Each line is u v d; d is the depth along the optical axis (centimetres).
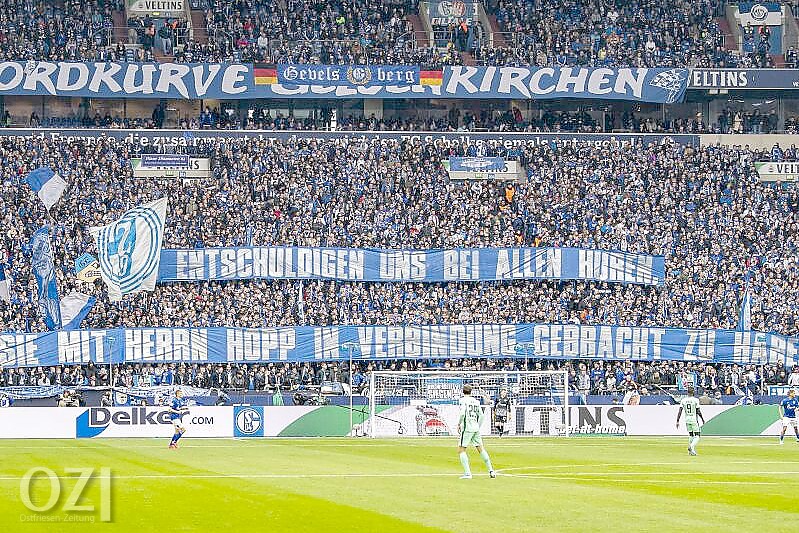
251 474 5769
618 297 12462
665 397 11362
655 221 13350
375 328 11812
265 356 11612
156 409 9756
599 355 11919
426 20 15862
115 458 7012
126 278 11569
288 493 4788
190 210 12925
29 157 13262
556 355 11900
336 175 13588
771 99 15875
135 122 14588
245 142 13975
